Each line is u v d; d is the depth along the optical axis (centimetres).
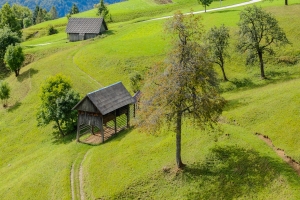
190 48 4284
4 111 8981
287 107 5369
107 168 5200
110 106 6125
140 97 4778
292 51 8194
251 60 7650
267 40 7431
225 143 4944
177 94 4175
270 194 3941
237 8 12619
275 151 4638
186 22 4366
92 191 4841
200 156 4834
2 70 12288
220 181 4366
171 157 4991
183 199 4331
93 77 9456
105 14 15412
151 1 18238
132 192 4622
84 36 13088
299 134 4756
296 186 3897
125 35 12169
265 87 6881
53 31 16075
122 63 9481
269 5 11875
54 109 7206
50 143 7188
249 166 4412
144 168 4938
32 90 9512
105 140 6241
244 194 4081
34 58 12106
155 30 11975
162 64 4484
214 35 7688
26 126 8081
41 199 5062
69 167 5544
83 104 6131
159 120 4350
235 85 7588
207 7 14688
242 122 5422
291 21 9319
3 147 7556
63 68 10250
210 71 4450
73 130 7394
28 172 5906
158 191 4553
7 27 13188
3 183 6006
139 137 5766
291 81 6744
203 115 4331
